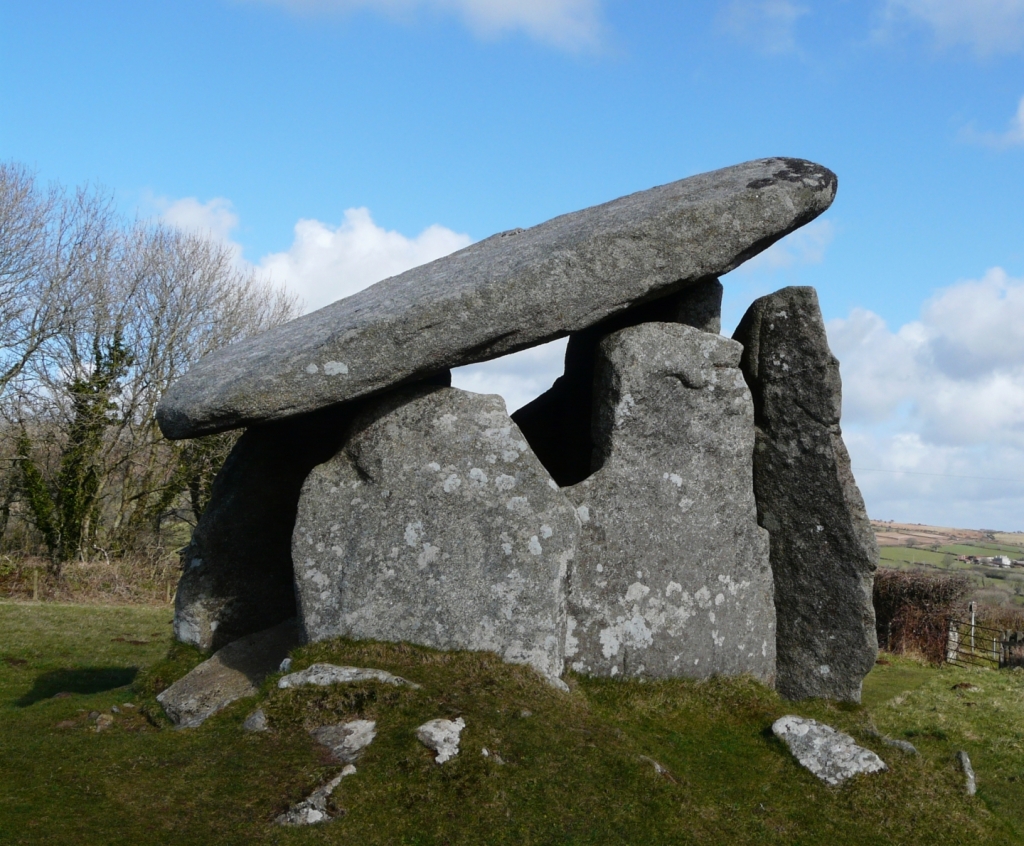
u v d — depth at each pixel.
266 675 7.06
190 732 6.04
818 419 7.84
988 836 5.71
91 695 7.98
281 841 4.82
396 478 6.92
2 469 21.89
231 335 24.11
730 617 7.68
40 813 5.00
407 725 5.73
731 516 7.75
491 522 6.86
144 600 19.53
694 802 5.54
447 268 8.93
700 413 7.61
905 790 6.00
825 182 7.62
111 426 22.56
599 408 7.50
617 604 7.26
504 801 5.21
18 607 15.45
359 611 6.80
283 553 8.81
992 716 9.10
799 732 6.49
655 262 7.15
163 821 4.97
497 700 6.11
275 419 6.81
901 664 13.93
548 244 7.45
